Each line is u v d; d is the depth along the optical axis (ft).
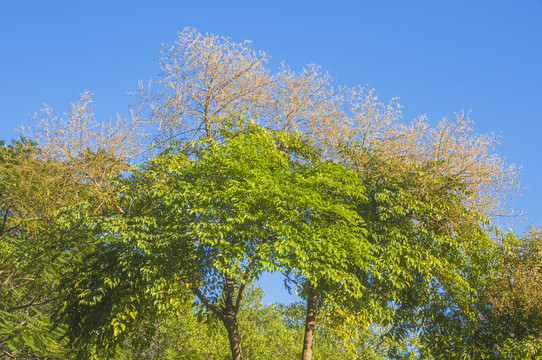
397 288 55.31
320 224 49.47
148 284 45.80
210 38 53.98
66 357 50.55
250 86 55.36
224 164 48.88
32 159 45.96
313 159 58.54
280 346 105.81
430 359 61.82
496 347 59.31
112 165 47.26
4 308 55.16
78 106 45.14
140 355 77.05
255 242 46.70
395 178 55.88
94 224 46.34
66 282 51.16
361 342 75.41
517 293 59.41
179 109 53.42
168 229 46.80
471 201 55.47
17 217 49.98
